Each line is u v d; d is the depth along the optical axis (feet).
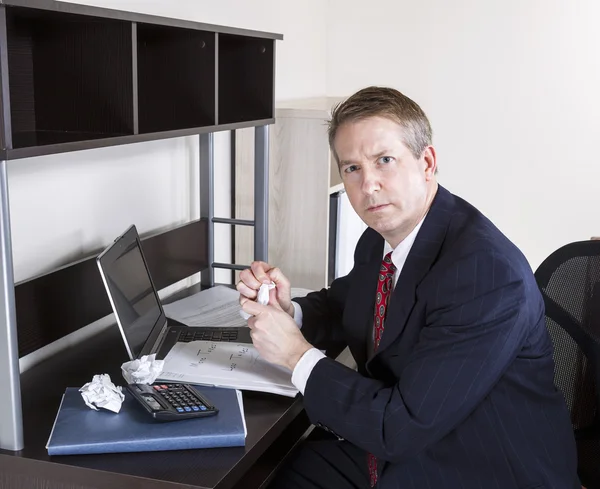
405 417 4.34
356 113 4.70
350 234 9.86
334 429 4.61
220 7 8.26
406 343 4.79
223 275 8.96
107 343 6.10
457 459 4.58
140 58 5.95
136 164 6.91
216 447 4.22
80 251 6.21
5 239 3.90
